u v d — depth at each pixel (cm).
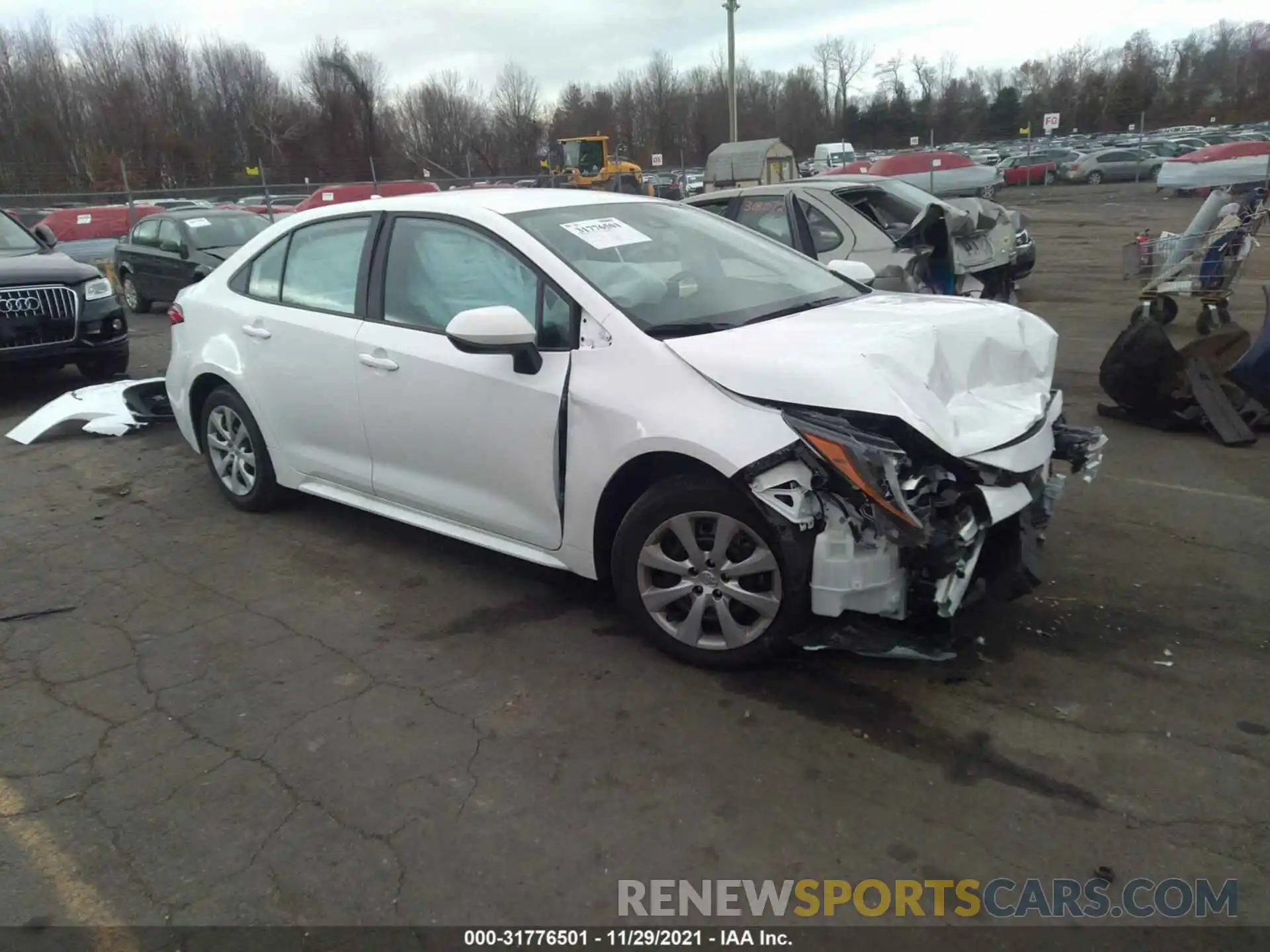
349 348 429
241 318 491
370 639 383
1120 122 7362
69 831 276
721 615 333
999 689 331
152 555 476
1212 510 488
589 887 251
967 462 299
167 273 1310
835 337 328
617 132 6084
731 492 319
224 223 1333
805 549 305
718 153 2355
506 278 380
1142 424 649
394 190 2323
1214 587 402
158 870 260
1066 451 365
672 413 323
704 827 270
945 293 705
